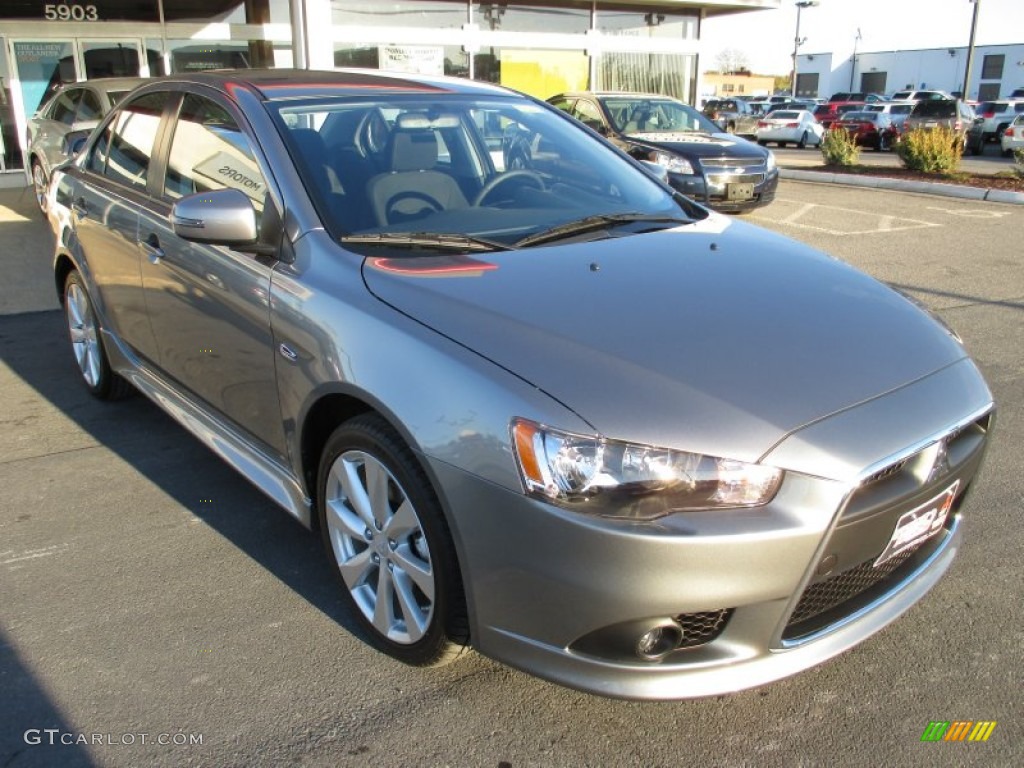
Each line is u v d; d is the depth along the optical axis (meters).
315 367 2.62
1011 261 8.44
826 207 12.13
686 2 17.11
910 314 2.79
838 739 2.36
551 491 2.05
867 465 2.11
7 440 4.31
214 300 3.16
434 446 2.23
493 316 2.39
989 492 3.73
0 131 13.64
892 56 57.69
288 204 2.94
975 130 26.42
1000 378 5.16
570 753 2.31
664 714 2.45
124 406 4.77
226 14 14.37
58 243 4.70
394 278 2.61
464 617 2.36
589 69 16.95
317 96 3.42
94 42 13.80
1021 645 2.74
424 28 15.00
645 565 2.00
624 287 2.64
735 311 2.55
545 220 3.27
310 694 2.52
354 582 2.73
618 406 2.09
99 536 3.39
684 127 11.57
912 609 2.92
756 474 2.04
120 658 2.68
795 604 2.13
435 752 2.31
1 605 2.94
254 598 2.99
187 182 3.54
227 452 3.32
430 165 3.36
